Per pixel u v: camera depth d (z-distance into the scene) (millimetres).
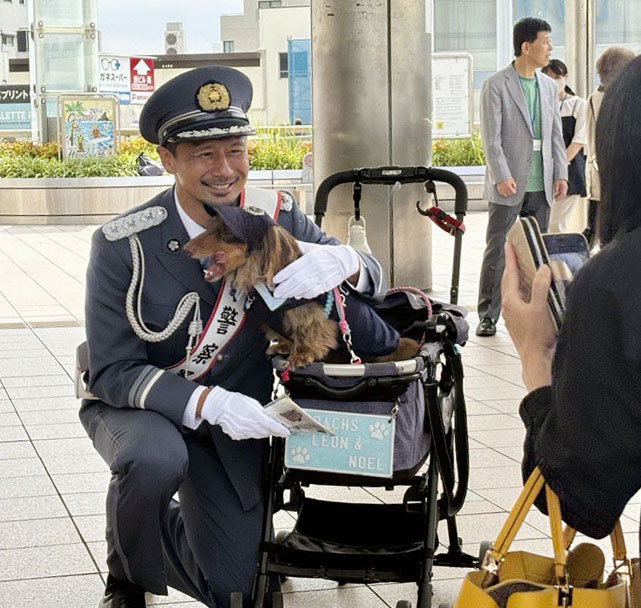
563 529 2070
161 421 2994
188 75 2994
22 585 3752
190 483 3164
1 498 4656
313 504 3480
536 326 1944
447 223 3781
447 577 3795
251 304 3045
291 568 3074
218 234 2771
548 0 15797
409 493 3434
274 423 2900
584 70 10602
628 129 1604
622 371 1583
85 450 5379
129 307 3051
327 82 9117
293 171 20094
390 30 9125
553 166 8188
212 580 3105
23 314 9594
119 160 20109
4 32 76500
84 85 22562
